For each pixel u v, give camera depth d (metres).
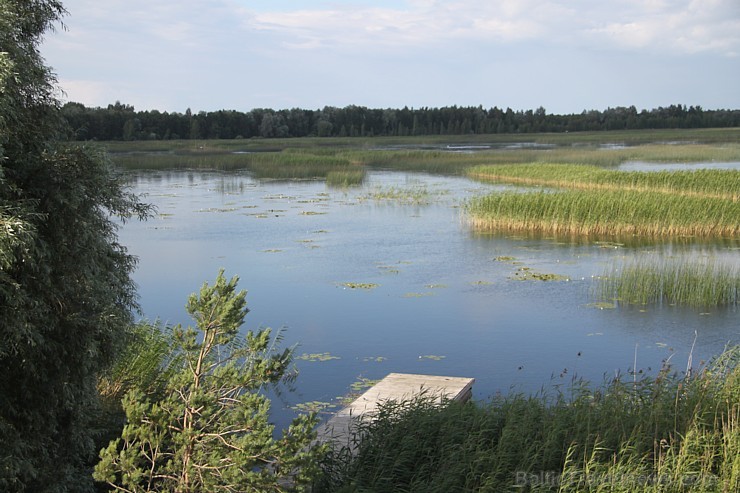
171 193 41.97
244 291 6.77
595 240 25.55
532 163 54.84
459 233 27.25
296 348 13.99
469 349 13.91
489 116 155.12
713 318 15.77
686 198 27.84
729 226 26.31
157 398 9.37
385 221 30.42
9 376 7.12
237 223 30.14
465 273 20.36
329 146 97.44
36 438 7.29
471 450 7.93
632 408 8.93
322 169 58.12
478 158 65.69
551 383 12.02
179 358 10.94
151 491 6.41
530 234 26.95
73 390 7.46
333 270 20.95
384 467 7.85
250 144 97.69
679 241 25.09
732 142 96.19
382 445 8.16
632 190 35.75
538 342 14.27
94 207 7.78
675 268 18.81
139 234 27.56
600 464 7.57
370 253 23.42
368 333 14.98
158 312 16.56
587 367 12.81
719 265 20.08
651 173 39.22
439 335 14.79
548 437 7.94
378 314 16.38
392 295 18.03
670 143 95.81
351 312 16.58
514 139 117.81
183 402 6.72
